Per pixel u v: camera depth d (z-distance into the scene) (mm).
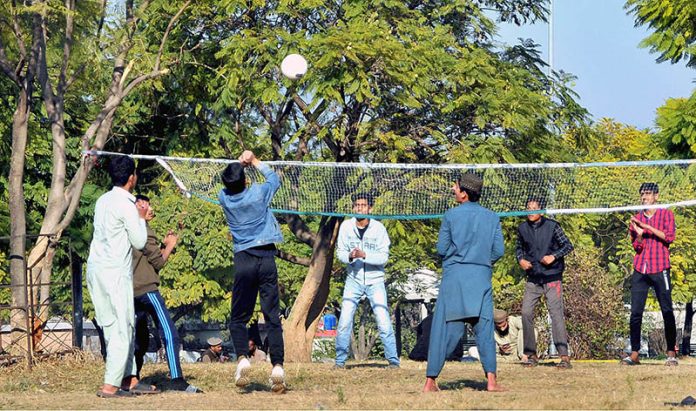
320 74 48094
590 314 63906
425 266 99000
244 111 55250
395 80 49281
